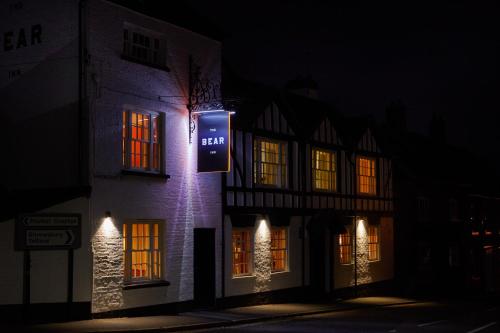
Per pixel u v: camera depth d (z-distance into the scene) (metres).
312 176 24.89
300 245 24.27
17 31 17.36
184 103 19.30
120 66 17.27
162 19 18.66
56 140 16.67
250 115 21.75
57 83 16.73
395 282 30.89
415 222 33.34
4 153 17.28
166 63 18.77
